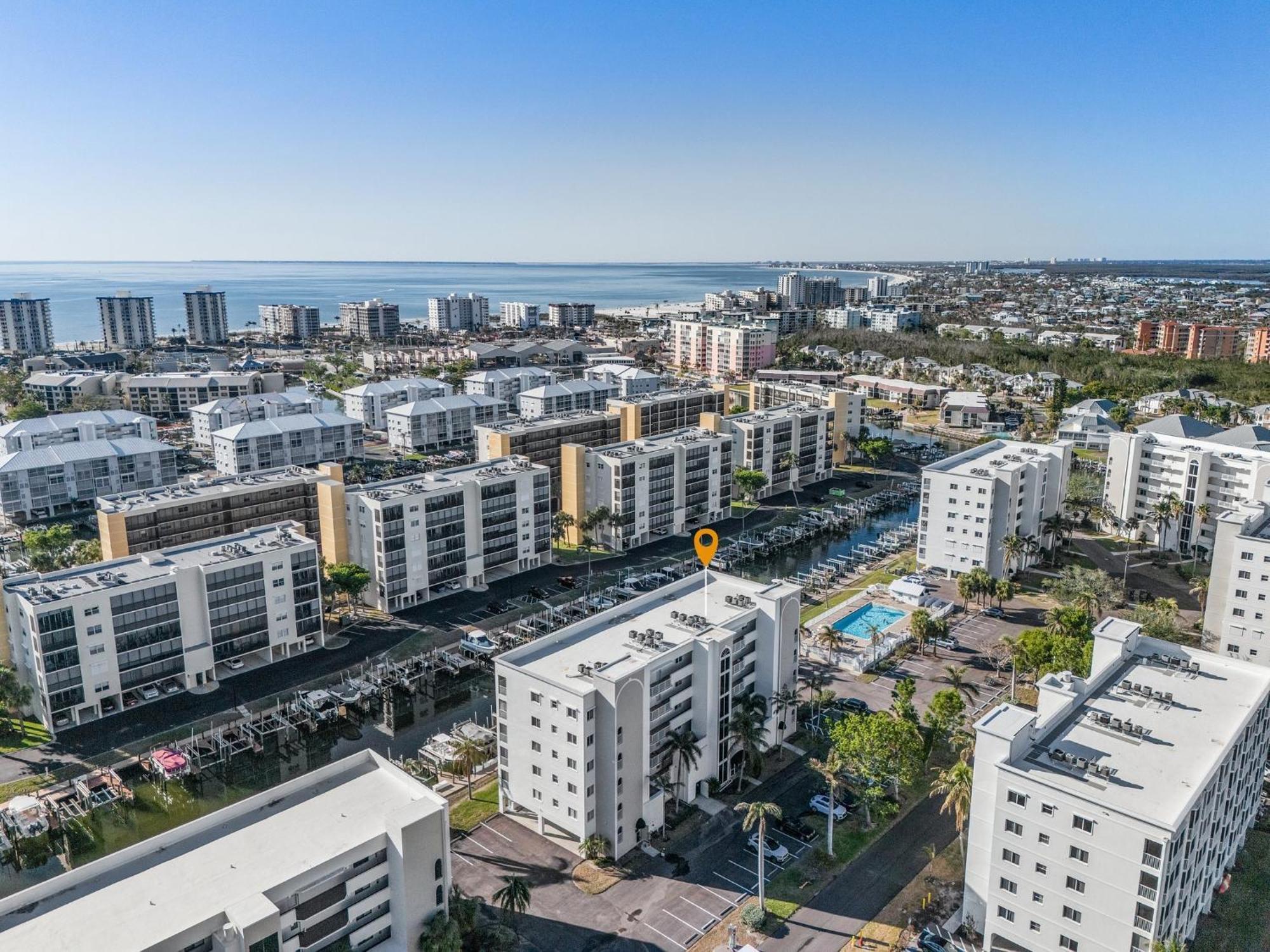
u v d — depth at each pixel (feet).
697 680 388.57
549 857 356.18
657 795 370.73
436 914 295.28
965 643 550.77
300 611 532.73
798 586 435.53
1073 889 280.51
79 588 452.35
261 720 458.91
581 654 380.58
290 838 284.61
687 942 311.47
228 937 244.22
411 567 598.75
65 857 361.10
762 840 316.81
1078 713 333.62
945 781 352.49
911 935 314.55
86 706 451.94
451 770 415.85
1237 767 325.42
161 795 403.13
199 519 622.54
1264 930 315.17
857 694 485.97
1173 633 506.48
